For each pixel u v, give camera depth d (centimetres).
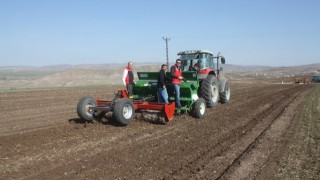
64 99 2044
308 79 5291
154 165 735
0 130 1093
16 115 1411
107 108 1116
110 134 1014
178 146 886
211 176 667
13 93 2386
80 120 1239
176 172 691
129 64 1272
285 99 1939
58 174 684
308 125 1130
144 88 1295
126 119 1100
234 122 1207
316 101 1825
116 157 791
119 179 655
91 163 750
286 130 1054
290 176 662
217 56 1662
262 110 1484
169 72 1259
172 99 1313
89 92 2569
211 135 1008
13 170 708
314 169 700
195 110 1273
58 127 1109
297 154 800
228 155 801
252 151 821
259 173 677
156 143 916
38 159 778
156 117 1213
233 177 655
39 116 1375
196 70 1498
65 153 823
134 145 895
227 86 1719
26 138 960
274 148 852
